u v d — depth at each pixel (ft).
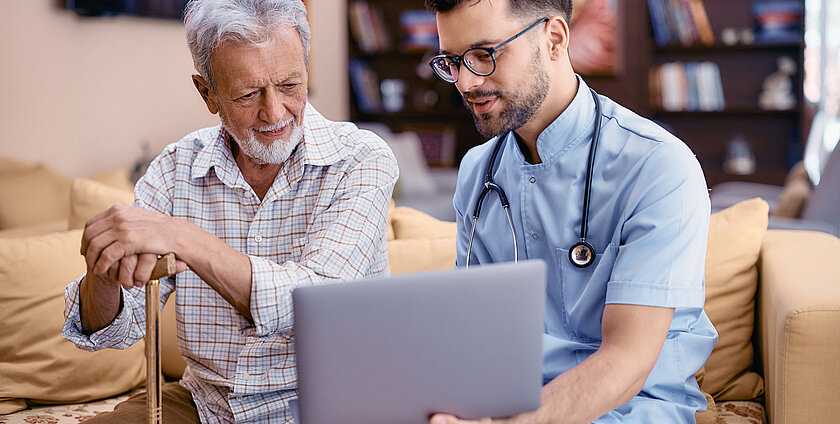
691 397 4.61
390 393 3.23
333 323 3.16
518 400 3.35
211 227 4.85
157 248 3.90
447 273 3.18
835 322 4.34
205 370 4.76
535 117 4.52
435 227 6.67
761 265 5.93
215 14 4.30
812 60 18.56
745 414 5.52
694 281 4.18
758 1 18.72
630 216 4.32
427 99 21.09
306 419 3.25
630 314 4.06
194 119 15.23
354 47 21.03
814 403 4.40
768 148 19.13
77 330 4.52
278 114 4.41
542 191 4.68
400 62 21.30
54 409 6.06
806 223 10.16
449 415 3.30
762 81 18.97
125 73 13.60
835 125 18.24
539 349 3.31
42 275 6.14
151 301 3.56
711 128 19.40
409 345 3.20
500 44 4.19
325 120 4.96
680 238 4.15
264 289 4.11
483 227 5.02
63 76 12.50
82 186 7.06
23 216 10.80
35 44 12.01
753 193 14.58
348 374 3.20
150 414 3.56
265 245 4.79
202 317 4.69
